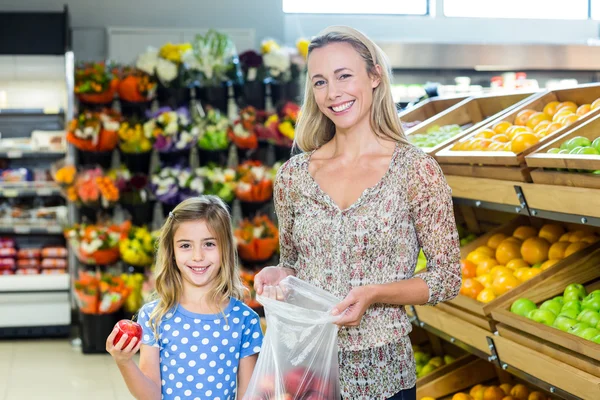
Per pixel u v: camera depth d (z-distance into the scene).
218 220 2.33
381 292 1.96
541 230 3.37
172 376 2.29
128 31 7.08
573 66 7.43
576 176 2.47
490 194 2.98
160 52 6.54
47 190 6.94
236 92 6.69
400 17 7.91
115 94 6.64
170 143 6.33
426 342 4.36
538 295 2.91
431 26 7.96
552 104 3.47
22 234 7.27
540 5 8.14
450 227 2.08
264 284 2.15
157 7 7.46
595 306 2.61
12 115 7.12
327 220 2.10
